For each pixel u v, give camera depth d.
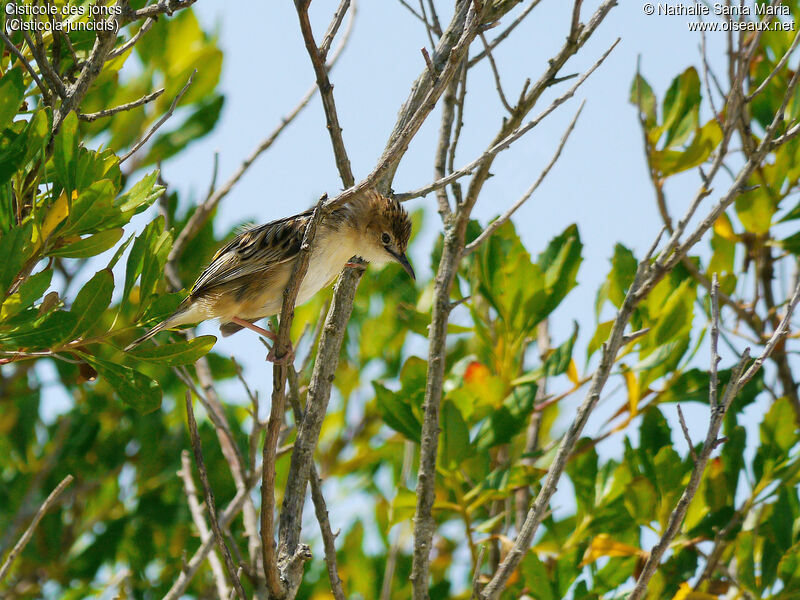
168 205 13.44
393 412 11.20
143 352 8.00
